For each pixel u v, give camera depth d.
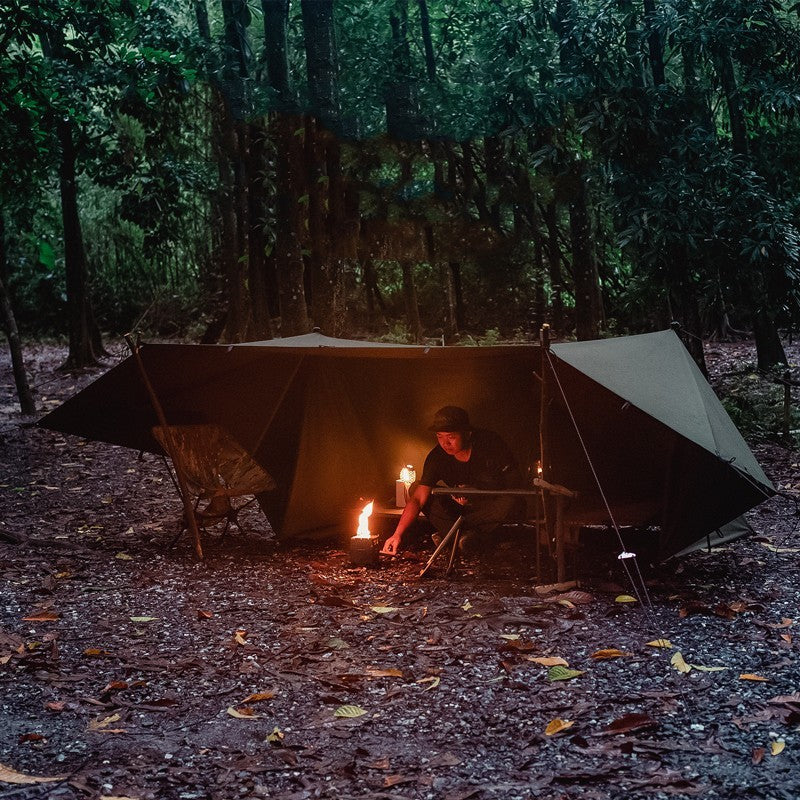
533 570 5.25
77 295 14.65
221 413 5.98
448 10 13.86
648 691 3.55
